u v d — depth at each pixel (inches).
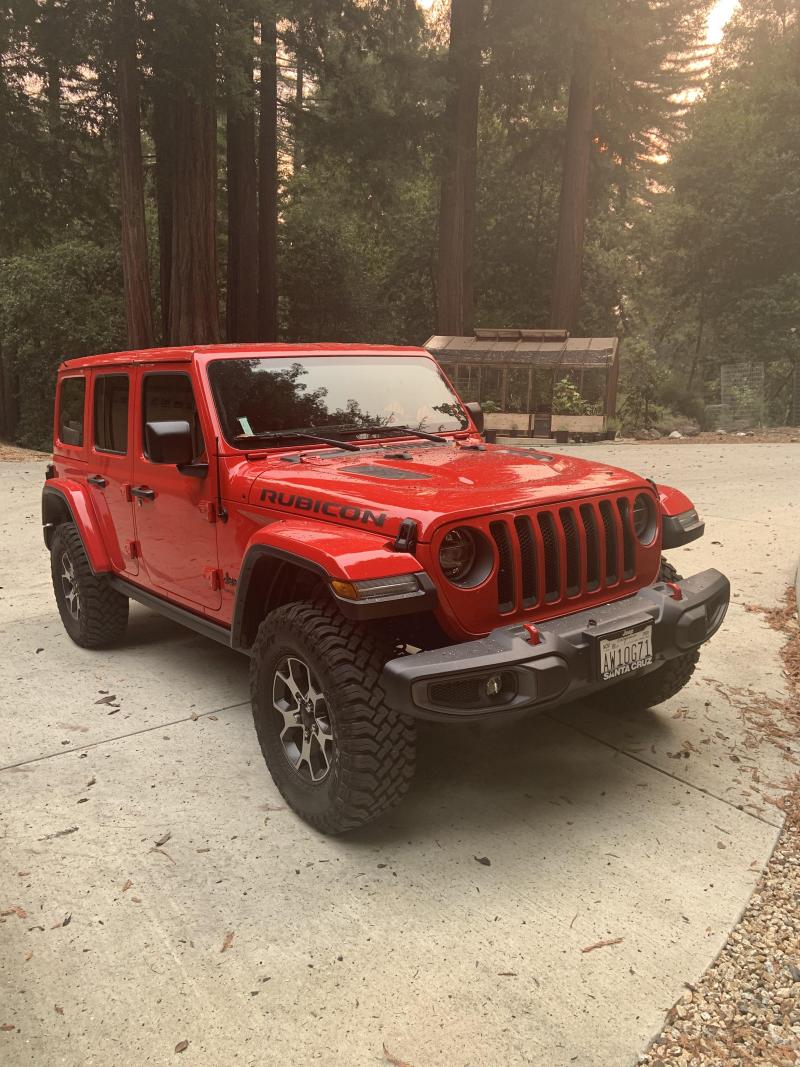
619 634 123.3
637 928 108.6
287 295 1222.3
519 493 127.6
